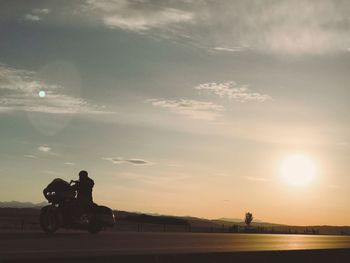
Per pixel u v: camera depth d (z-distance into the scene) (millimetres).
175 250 13211
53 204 19625
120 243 15523
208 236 26672
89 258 7918
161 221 63781
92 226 20672
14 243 13234
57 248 12148
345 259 13758
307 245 21141
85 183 20391
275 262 11242
